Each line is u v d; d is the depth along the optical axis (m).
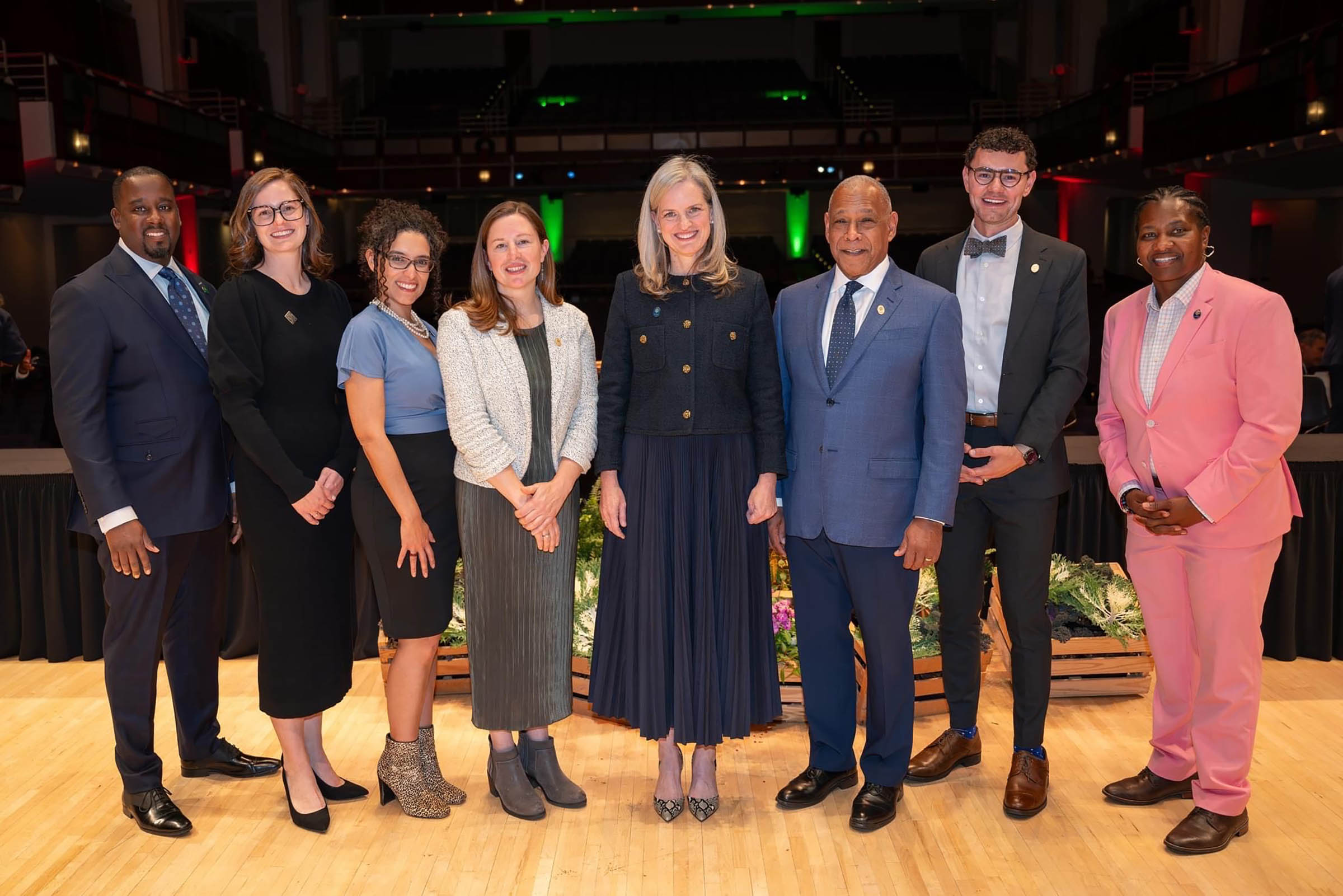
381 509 2.59
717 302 2.57
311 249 2.67
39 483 3.81
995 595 3.85
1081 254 2.70
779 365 2.66
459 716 3.37
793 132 17.88
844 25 21.95
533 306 2.63
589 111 20.31
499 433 2.56
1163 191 2.55
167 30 15.68
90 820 2.71
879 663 2.61
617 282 2.68
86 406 2.51
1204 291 2.52
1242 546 2.47
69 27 13.84
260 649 2.61
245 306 2.51
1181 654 2.67
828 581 2.68
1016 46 20.36
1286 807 2.72
